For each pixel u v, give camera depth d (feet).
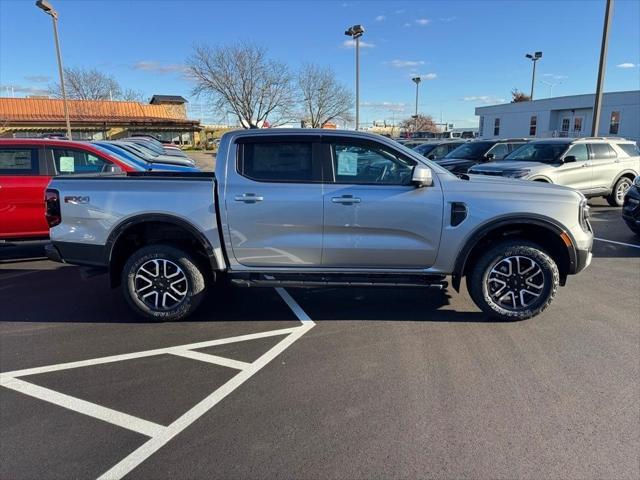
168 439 9.35
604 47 52.29
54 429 9.67
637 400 10.65
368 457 8.80
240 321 15.58
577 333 14.33
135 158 27.96
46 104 150.00
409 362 12.56
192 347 13.58
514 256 14.69
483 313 16.07
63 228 14.99
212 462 8.67
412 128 252.42
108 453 8.92
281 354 13.10
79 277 20.72
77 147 23.99
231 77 130.52
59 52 88.43
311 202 14.37
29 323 15.44
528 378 11.66
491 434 9.45
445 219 14.44
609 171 38.01
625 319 15.42
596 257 23.63
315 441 9.26
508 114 135.74
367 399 10.75
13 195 22.18
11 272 21.61
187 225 14.60
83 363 12.62
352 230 14.52
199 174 18.53
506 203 14.37
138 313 15.37
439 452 8.92
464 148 50.55
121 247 15.44
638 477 8.24
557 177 35.76
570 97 114.32
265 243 14.69
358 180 14.61
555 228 14.43
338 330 14.74
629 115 101.65
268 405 10.54
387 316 15.89
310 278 14.99
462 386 11.30
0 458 8.77
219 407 10.48
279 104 136.67
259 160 14.66
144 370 12.22
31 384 11.50
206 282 15.56
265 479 8.24
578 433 9.47
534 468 8.48
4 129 137.59
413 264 14.88
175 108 171.94
